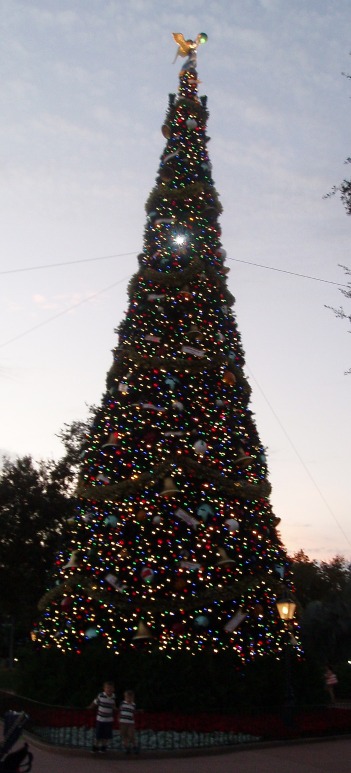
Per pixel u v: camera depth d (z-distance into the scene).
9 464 29.20
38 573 27.62
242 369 19.27
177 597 15.27
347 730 14.45
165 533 15.78
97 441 17.67
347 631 29.75
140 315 18.73
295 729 13.88
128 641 15.21
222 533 16.12
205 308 18.69
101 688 14.20
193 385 17.48
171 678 14.25
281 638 15.98
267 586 16.22
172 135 21.77
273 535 17.61
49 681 14.88
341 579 50.06
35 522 27.97
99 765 11.09
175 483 16.20
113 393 18.08
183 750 12.12
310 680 16.22
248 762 11.51
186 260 19.39
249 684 14.91
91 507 16.78
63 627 15.63
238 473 17.17
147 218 20.73
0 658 41.84
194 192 20.22
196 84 22.86
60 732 12.85
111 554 15.82
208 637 15.20
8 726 8.77
